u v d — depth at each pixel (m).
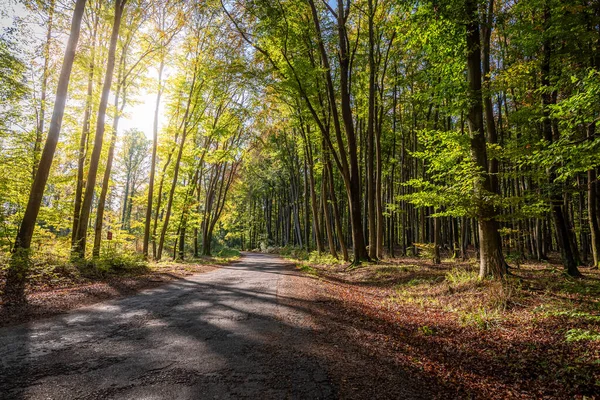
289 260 28.16
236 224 56.78
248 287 10.90
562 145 6.38
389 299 9.59
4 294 7.54
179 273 14.98
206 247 32.72
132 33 16.23
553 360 4.79
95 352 4.55
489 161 10.88
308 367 4.31
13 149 13.95
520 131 14.53
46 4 12.27
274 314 7.08
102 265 12.08
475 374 4.46
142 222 25.62
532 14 12.62
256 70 17.33
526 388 4.11
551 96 11.15
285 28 15.80
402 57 20.12
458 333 6.26
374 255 19.20
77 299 7.92
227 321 6.41
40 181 10.56
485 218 9.02
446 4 9.01
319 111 19.14
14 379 3.61
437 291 9.69
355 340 5.54
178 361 4.32
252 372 4.07
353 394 3.63
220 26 18.16
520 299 7.75
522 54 12.71
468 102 9.79
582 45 11.01
